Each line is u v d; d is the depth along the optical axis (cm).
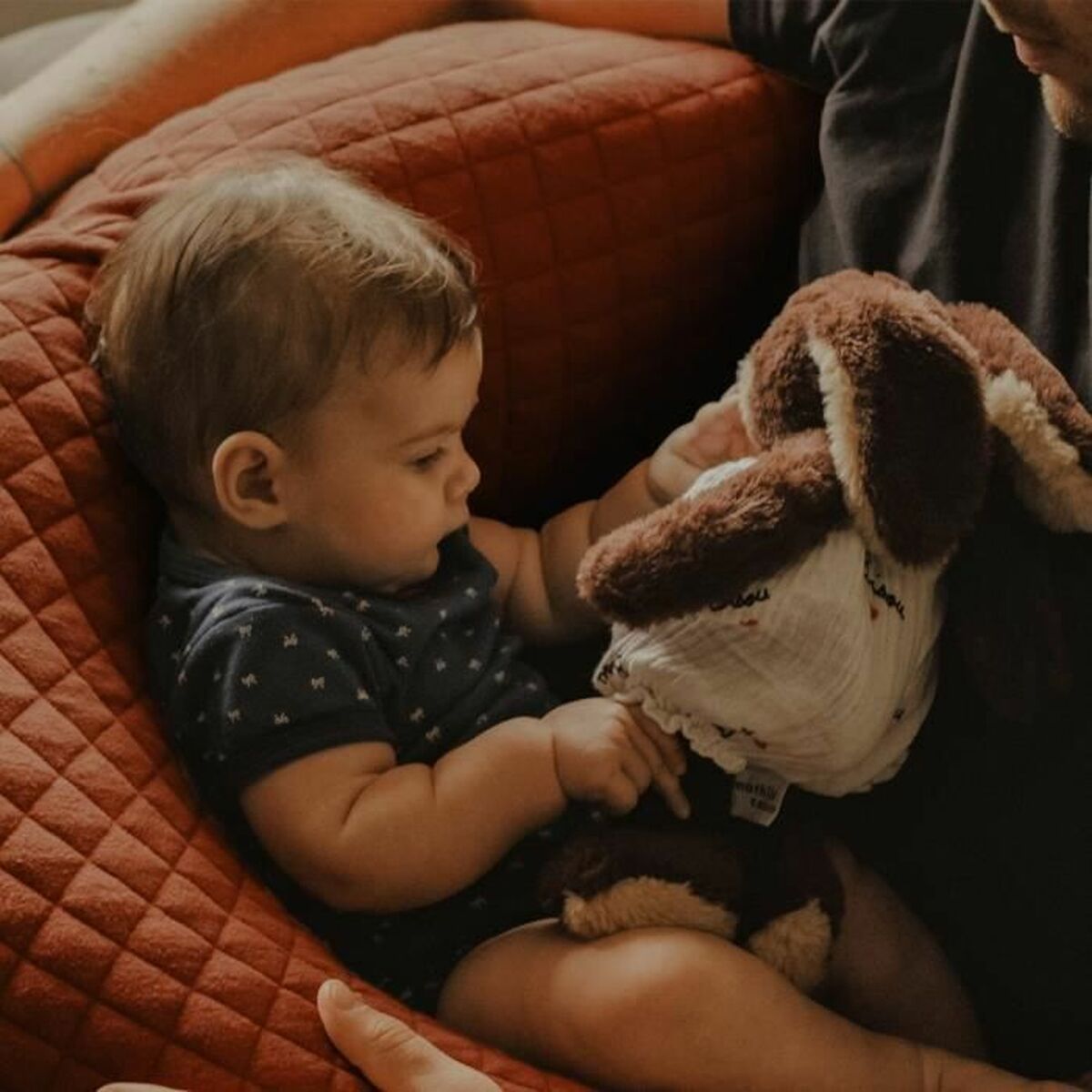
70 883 71
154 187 99
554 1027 84
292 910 90
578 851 87
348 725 86
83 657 82
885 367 79
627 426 113
